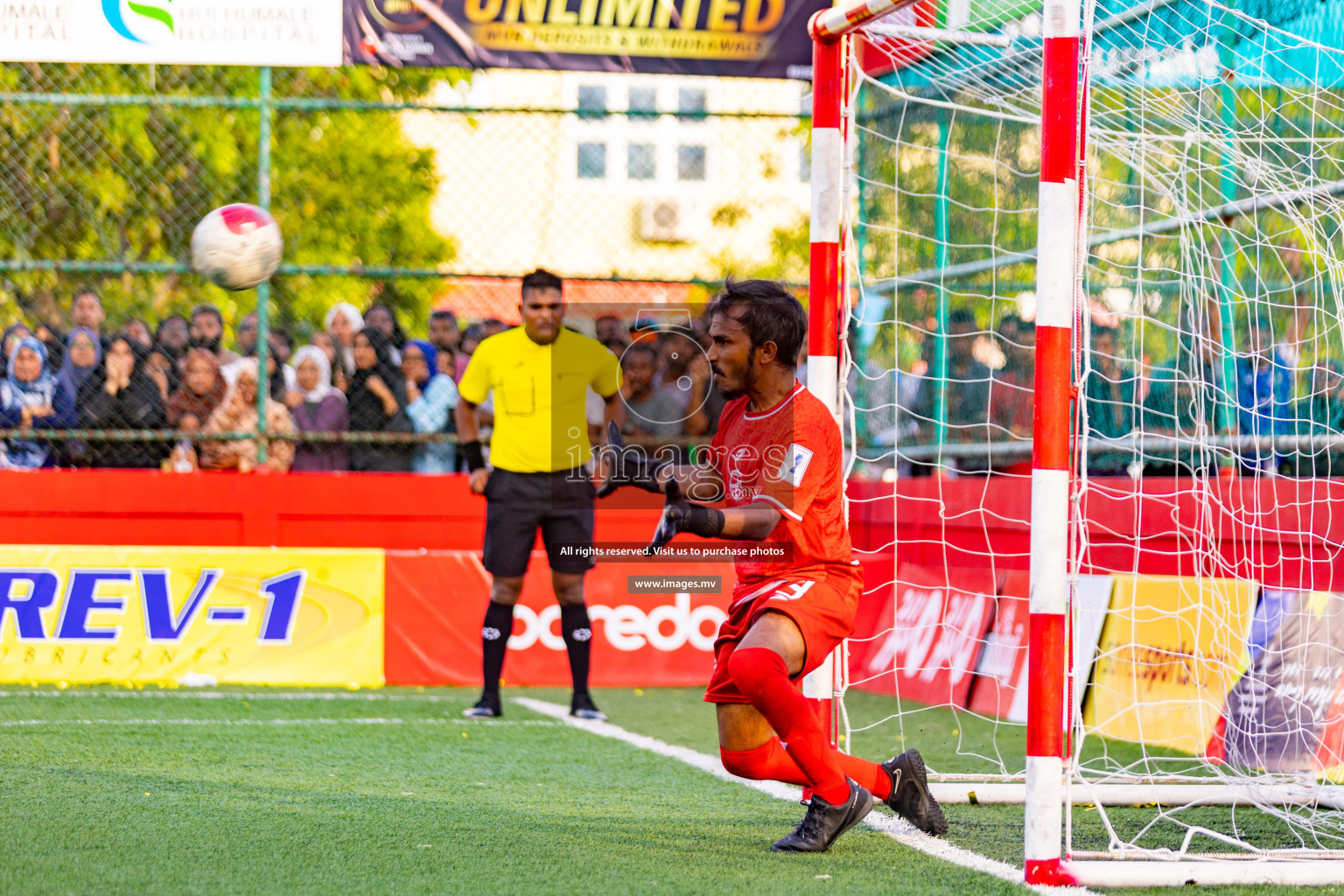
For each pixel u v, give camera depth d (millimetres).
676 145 36812
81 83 28219
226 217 19328
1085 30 10375
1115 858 10688
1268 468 19719
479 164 31281
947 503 26828
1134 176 21875
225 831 11453
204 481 26625
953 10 16453
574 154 34000
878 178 27984
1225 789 13852
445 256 31125
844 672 13438
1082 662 19516
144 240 28844
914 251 28000
